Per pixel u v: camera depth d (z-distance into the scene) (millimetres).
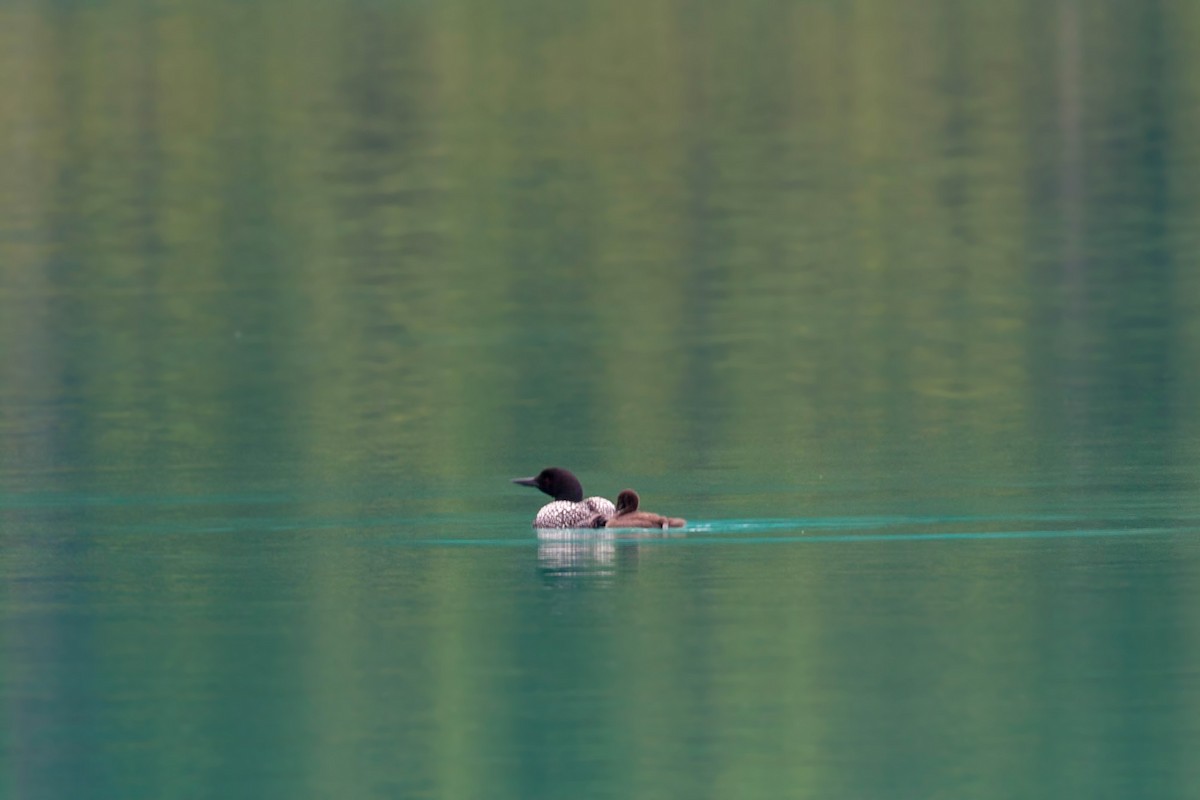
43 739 30625
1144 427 57469
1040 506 45969
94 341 76000
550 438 57812
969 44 138750
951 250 91438
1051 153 112062
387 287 85875
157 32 141000
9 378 69500
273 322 79188
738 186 106250
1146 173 106688
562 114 122938
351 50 138125
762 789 28281
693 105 125188
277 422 61188
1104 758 29344
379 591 38906
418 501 48562
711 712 31328
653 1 152250
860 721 30891
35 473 53406
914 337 74250
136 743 30453
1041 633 35062
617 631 35625
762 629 35594
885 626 35656
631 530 43688
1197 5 147125
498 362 71125
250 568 41188
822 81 130625
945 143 115188
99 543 44000
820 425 59281
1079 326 75562
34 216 100562
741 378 67500
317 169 110562
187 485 51281
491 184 107188
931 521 44438
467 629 35969
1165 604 36719
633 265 89562
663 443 56688
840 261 89750
